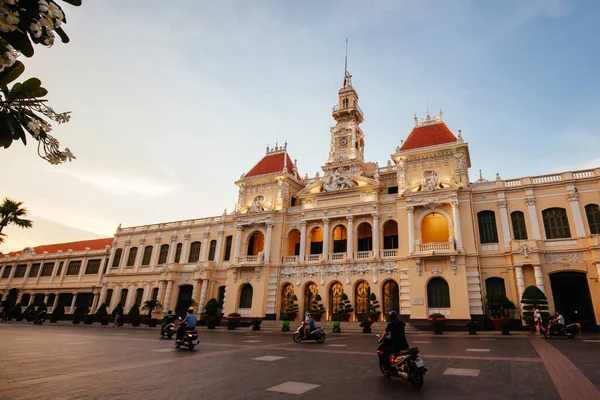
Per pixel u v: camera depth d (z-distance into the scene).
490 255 37.97
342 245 48.94
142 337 29.11
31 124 3.89
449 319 36.19
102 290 63.19
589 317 34.47
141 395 9.61
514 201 39.00
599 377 11.66
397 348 11.75
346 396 9.65
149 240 63.16
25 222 47.81
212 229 57.88
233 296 49.09
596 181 35.81
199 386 10.74
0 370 13.22
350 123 53.31
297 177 57.00
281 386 10.80
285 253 49.50
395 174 48.88
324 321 41.31
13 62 3.43
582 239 34.41
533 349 19.34
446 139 44.28
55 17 3.44
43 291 72.00
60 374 12.52
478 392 9.94
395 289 41.47
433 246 39.06
